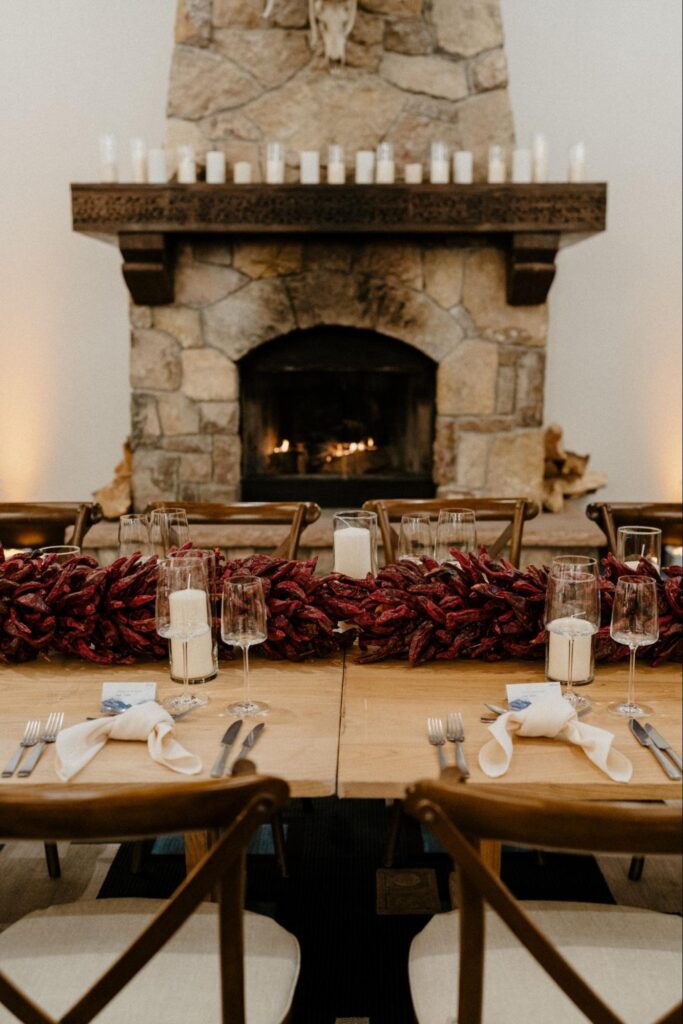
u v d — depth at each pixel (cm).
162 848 216
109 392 435
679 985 110
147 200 354
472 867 85
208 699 146
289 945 119
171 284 380
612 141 413
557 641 151
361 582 170
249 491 412
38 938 119
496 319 385
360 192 353
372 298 384
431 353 388
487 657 162
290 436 426
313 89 371
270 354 400
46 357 432
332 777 118
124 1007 107
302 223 355
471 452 397
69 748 122
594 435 437
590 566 142
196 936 120
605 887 201
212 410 394
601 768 120
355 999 164
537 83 410
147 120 411
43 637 159
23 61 407
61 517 249
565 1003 107
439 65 371
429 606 159
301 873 203
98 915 124
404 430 421
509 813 82
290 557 245
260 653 168
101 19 403
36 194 418
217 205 354
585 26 405
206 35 367
